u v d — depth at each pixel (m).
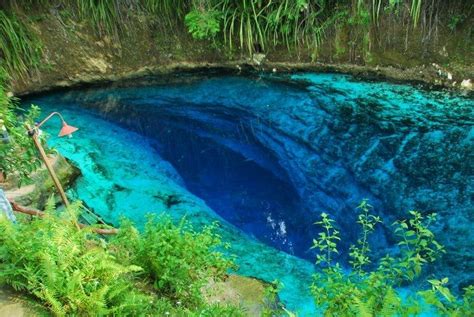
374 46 8.35
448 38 7.94
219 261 4.08
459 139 6.61
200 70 9.17
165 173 6.66
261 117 7.75
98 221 5.50
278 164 6.66
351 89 8.10
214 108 8.15
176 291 3.69
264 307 3.86
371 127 7.08
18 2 8.60
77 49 8.95
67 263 2.96
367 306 2.62
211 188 6.34
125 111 8.24
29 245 2.92
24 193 5.22
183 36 9.19
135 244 3.82
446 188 5.82
